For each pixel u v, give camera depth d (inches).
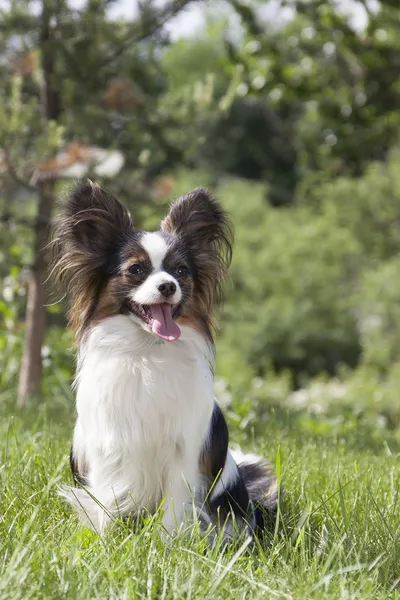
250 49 385.4
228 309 892.0
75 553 130.4
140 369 155.0
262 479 179.6
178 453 154.5
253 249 968.3
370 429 319.3
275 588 127.1
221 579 121.0
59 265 168.7
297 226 962.7
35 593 116.0
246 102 1248.8
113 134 335.9
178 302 157.1
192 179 1165.1
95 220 165.3
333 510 164.7
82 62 315.6
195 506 153.8
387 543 148.0
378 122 414.0
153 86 350.3
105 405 155.1
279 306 873.5
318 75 392.8
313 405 497.7
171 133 344.2
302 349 858.8
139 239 163.6
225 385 378.0
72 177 303.1
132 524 150.8
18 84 287.0
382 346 736.3
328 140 421.4
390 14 376.5
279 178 1302.9
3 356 372.8
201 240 173.2
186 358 157.8
